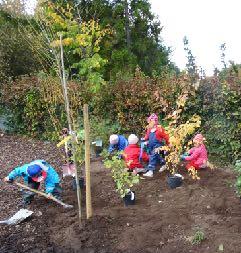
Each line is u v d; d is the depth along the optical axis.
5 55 8.06
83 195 3.84
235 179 3.90
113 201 3.66
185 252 2.77
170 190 3.76
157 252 2.80
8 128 6.80
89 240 3.01
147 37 11.31
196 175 3.83
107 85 6.05
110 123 5.88
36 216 3.45
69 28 6.79
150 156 4.20
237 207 3.30
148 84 5.61
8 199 3.88
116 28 10.44
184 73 5.15
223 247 2.76
